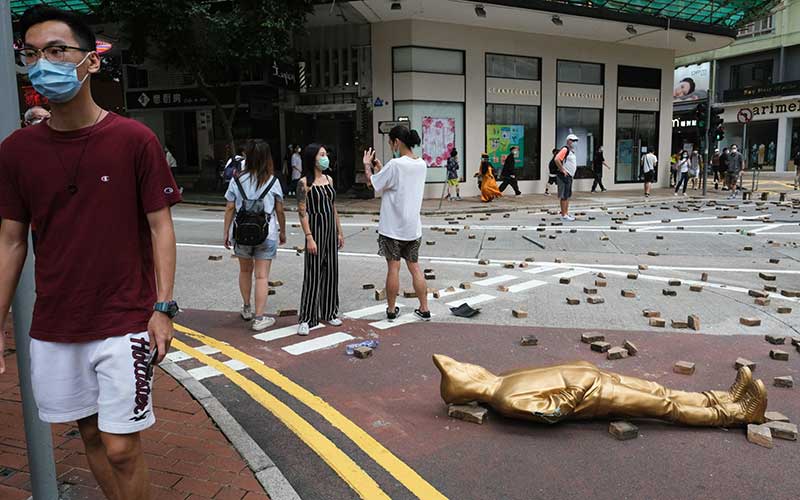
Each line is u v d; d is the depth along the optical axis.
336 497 3.24
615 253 10.77
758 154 41.16
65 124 2.34
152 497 3.11
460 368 4.15
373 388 4.69
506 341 5.78
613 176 25.77
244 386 4.71
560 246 11.47
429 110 21.36
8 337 5.70
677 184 24.11
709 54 42.94
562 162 15.47
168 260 2.44
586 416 3.91
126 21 18.48
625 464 3.51
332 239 6.07
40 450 2.85
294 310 6.74
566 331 6.08
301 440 3.86
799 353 5.39
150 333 2.41
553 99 23.69
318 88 22.16
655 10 23.17
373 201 20.44
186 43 18.75
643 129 26.64
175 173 25.69
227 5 19.19
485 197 20.33
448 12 19.92
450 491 3.27
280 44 18.92
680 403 3.93
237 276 8.73
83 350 2.40
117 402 2.37
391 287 6.38
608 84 25.03
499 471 3.46
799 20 37.78
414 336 5.95
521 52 22.73
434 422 4.09
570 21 21.36
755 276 8.88
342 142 24.02
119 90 25.47
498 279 8.55
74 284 2.35
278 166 23.34
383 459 3.61
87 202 2.33
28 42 2.20
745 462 3.53
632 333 6.01
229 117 22.33
